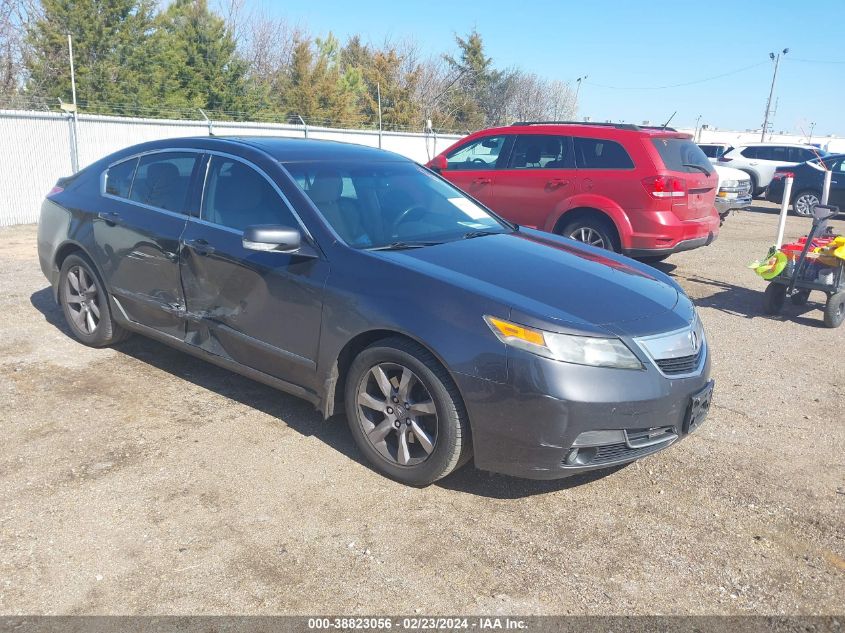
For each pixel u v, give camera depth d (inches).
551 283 144.5
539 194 349.1
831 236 295.3
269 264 157.2
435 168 387.9
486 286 137.5
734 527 135.2
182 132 645.3
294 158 173.2
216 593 110.7
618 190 323.9
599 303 139.4
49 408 171.9
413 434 141.4
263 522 129.3
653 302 146.3
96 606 107.0
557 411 125.6
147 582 112.6
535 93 2390.5
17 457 148.6
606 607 111.6
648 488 148.3
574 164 338.0
